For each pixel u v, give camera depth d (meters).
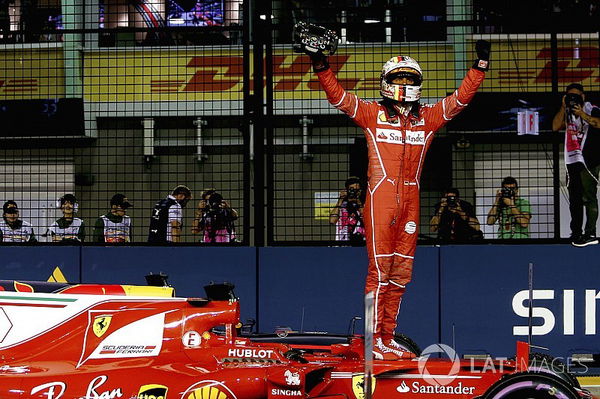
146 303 15.76
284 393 14.47
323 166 25.52
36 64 27.12
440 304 22.56
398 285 16.66
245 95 22.69
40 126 24.16
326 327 22.69
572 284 22.52
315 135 24.06
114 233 24.02
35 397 14.41
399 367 15.45
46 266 22.98
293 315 22.73
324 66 16.30
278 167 25.78
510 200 23.50
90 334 15.42
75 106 24.09
